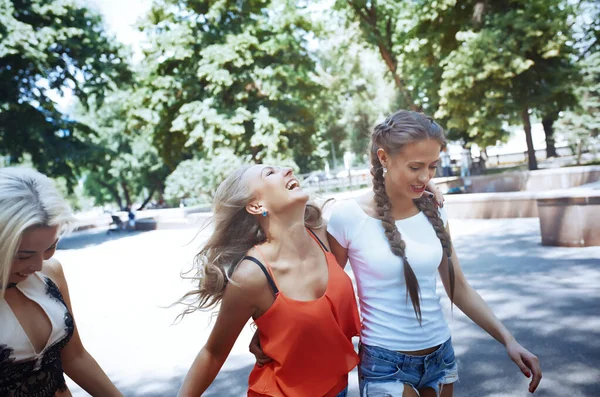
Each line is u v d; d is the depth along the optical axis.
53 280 1.69
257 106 24.75
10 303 1.49
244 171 1.81
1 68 19.06
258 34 24.44
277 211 1.75
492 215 11.05
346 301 1.82
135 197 59.09
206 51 22.97
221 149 23.34
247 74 23.91
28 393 1.51
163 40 23.55
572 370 3.40
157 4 24.17
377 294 1.99
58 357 1.61
